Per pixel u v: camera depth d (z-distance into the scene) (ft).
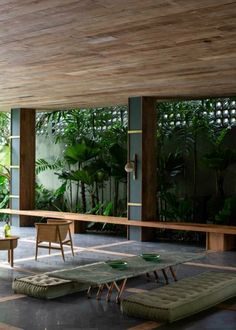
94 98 33.32
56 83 27.09
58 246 29.35
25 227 38.24
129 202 32.63
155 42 17.84
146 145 32.12
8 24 15.53
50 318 15.44
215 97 32.22
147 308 15.20
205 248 29.45
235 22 15.30
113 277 16.39
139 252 27.81
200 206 34.12
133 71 23.47
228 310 16.34
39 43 17.98
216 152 32.91
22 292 18.21
